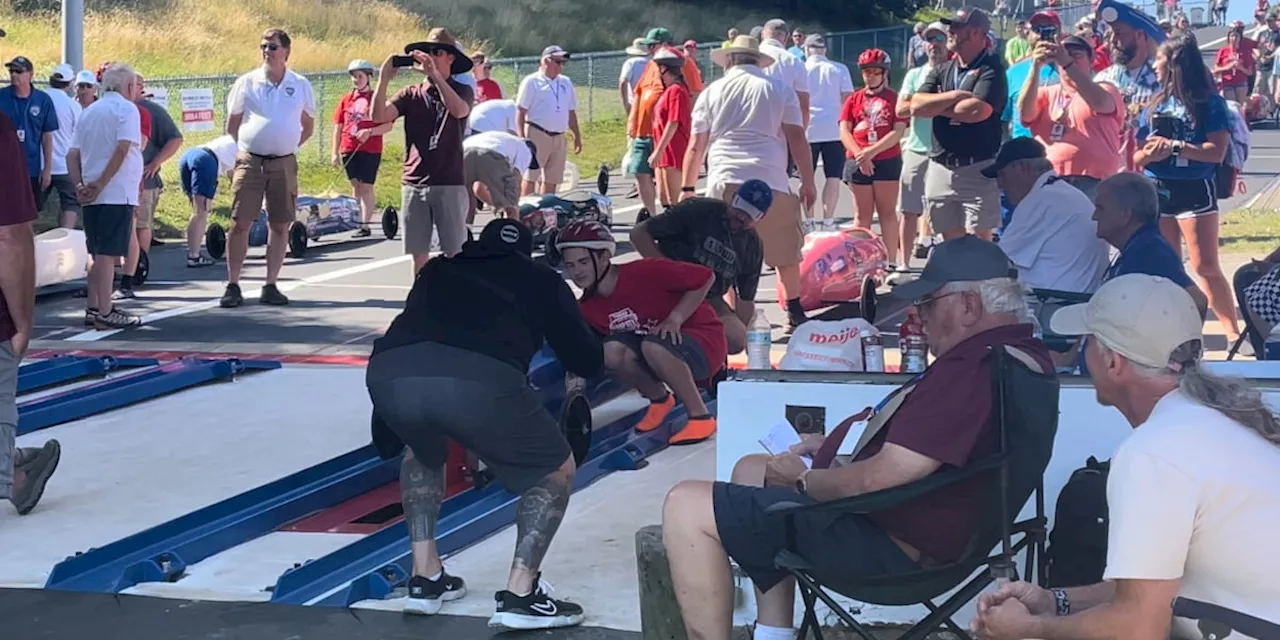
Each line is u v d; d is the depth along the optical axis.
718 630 3.97
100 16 30.17
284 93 11.41
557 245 7.16
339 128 16.33
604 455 6.94
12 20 28.84
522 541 4.86
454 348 4.83
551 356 7.04
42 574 5.51
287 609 5.09
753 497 3.88
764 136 9.27
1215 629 3.06
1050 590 3.55
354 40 34.06
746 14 45.06
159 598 5.23
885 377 4.62
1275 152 23.09
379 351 4.95
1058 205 6.79
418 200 10.38
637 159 14.43
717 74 34.28
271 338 10.28
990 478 3.73
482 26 38.75
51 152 13.03
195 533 5.91
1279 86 27.47
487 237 5.08
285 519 6.24
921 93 9.48
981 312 3.82
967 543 3.78
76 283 12.85
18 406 8.01
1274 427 3.16
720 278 7.89
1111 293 3.36
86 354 9.71
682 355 7.15
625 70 17.06
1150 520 3.05
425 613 5.02
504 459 4.89
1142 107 8.48
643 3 43.88
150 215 12.77
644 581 4.40
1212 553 3.05
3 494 5.92
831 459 4.14
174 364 9.13
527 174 16.09
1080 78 8.42
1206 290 8.34
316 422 7.87
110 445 7.46
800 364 5.02
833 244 10.15
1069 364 5.45
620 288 7.15
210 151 14.36
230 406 8.28
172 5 32.19
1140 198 6.12
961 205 9.51
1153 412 3.21
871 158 11.61
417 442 4.95
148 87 21.56
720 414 4.64
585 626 4.88
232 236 11.52
